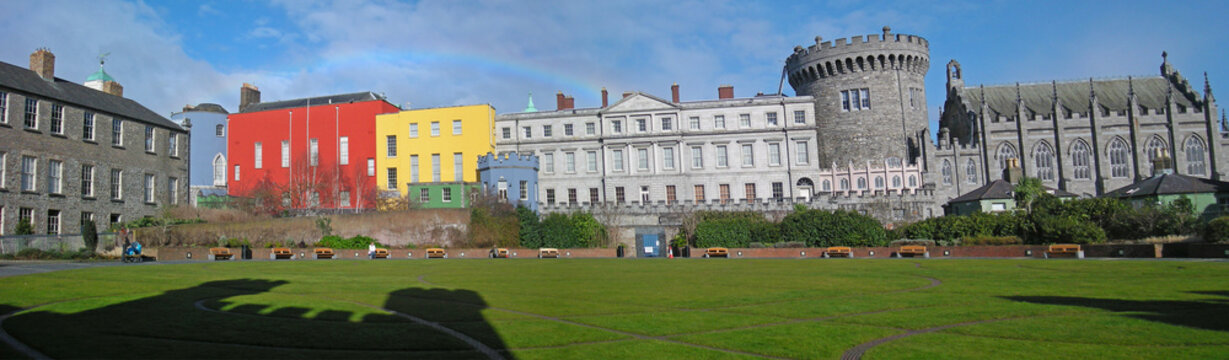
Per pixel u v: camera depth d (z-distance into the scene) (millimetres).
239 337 13547
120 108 56844
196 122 80500
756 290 22094
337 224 53719
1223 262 32812
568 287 23219
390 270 31938
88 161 52562
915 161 79188
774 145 77250
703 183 77125
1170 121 80062
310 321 15508
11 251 41281
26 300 18578
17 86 47281
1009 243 48219
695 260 42906
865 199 66625
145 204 57906
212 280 24969
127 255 39125
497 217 56750
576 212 63406
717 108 78250
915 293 20922
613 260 43531
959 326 15039
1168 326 14688
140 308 17250
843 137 83000
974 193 67375
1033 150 81125
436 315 16562
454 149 75938
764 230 55625
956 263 35688
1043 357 12156
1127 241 47656
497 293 21281
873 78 82875
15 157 46938
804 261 39938
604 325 15312
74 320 15336
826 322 15672
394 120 77312
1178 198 57500
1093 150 80875
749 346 13164
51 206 49250
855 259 42125
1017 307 17594
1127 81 86562
